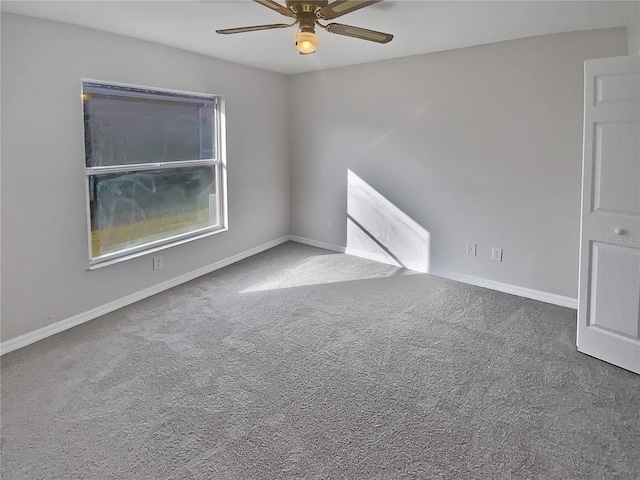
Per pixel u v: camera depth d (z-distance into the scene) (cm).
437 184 428
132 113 364
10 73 269
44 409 221
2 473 179
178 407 225
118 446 196
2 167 271
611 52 314
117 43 332
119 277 357
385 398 233
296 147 549
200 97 432
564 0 255
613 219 254
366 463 185
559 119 343
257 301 374
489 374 257
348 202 511
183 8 270
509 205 382
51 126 295
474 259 414
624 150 245
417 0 255
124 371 259
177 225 424
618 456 189
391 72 441
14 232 281
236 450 193
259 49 389
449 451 193
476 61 379
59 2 253
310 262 490
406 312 350
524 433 204
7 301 282
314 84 511
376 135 468
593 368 262
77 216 319
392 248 480
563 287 362
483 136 387
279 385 245
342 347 291
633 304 251
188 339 302
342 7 215
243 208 495
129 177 369
